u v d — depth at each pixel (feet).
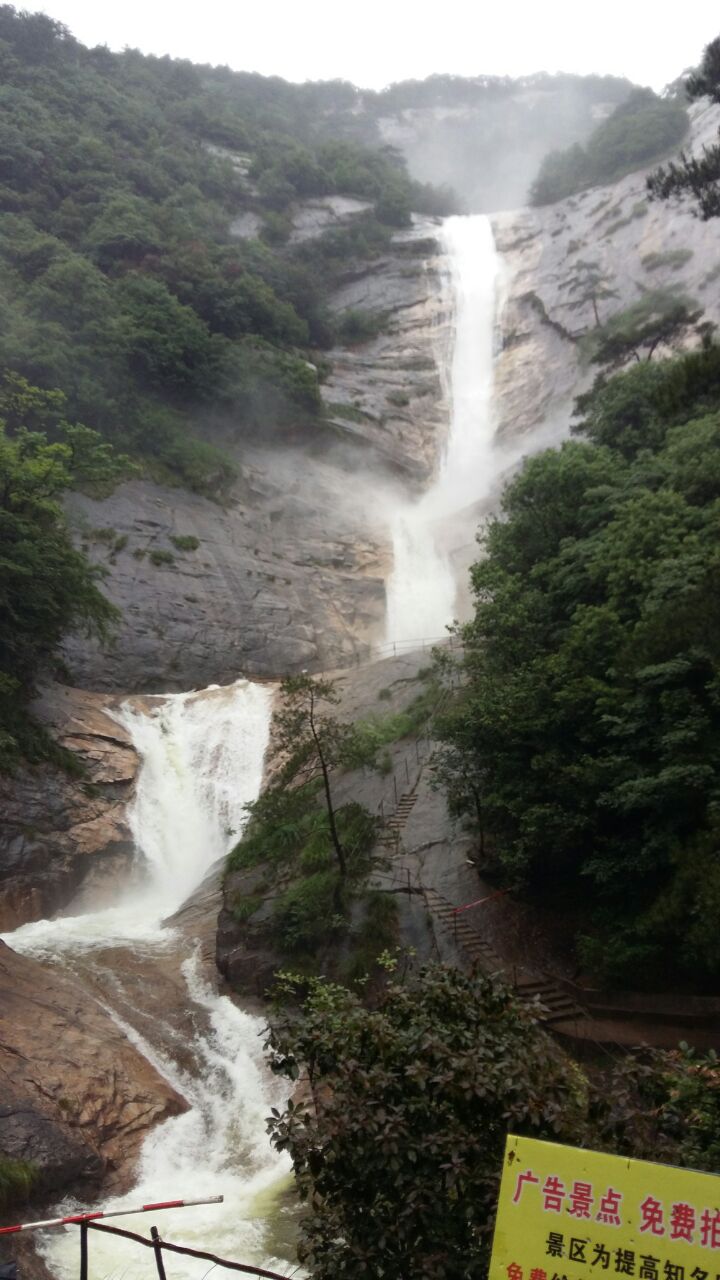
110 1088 60.54
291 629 163.53
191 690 146.20
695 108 301.22
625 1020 64.34
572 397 230.07
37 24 301.22
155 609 151.23
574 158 318.24
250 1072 67.77
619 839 70.64
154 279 217.97
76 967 79.82
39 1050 61.31
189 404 201.46
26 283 194.59
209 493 182.09
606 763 69.56
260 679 153.99
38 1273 45.37
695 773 63.57
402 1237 25.31
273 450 210.59
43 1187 51.29
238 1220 50.90
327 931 77.61
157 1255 29.07
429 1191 25.52
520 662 88.02
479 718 79.46
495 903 77.97
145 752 124.16
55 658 123.24
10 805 102.17
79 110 277.85
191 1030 72.33
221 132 323.78
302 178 312.29
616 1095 27.86
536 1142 20.80
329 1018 29.81
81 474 161.58
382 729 109.91
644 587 78.43
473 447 242.17
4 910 96.02
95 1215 29.27
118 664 141.08
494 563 102.58
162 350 192.13
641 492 91.86
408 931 76.79
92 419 175.83
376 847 88.84
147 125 294.25
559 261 280.51
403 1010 30.60
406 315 278.87
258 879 89.25
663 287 232.94
